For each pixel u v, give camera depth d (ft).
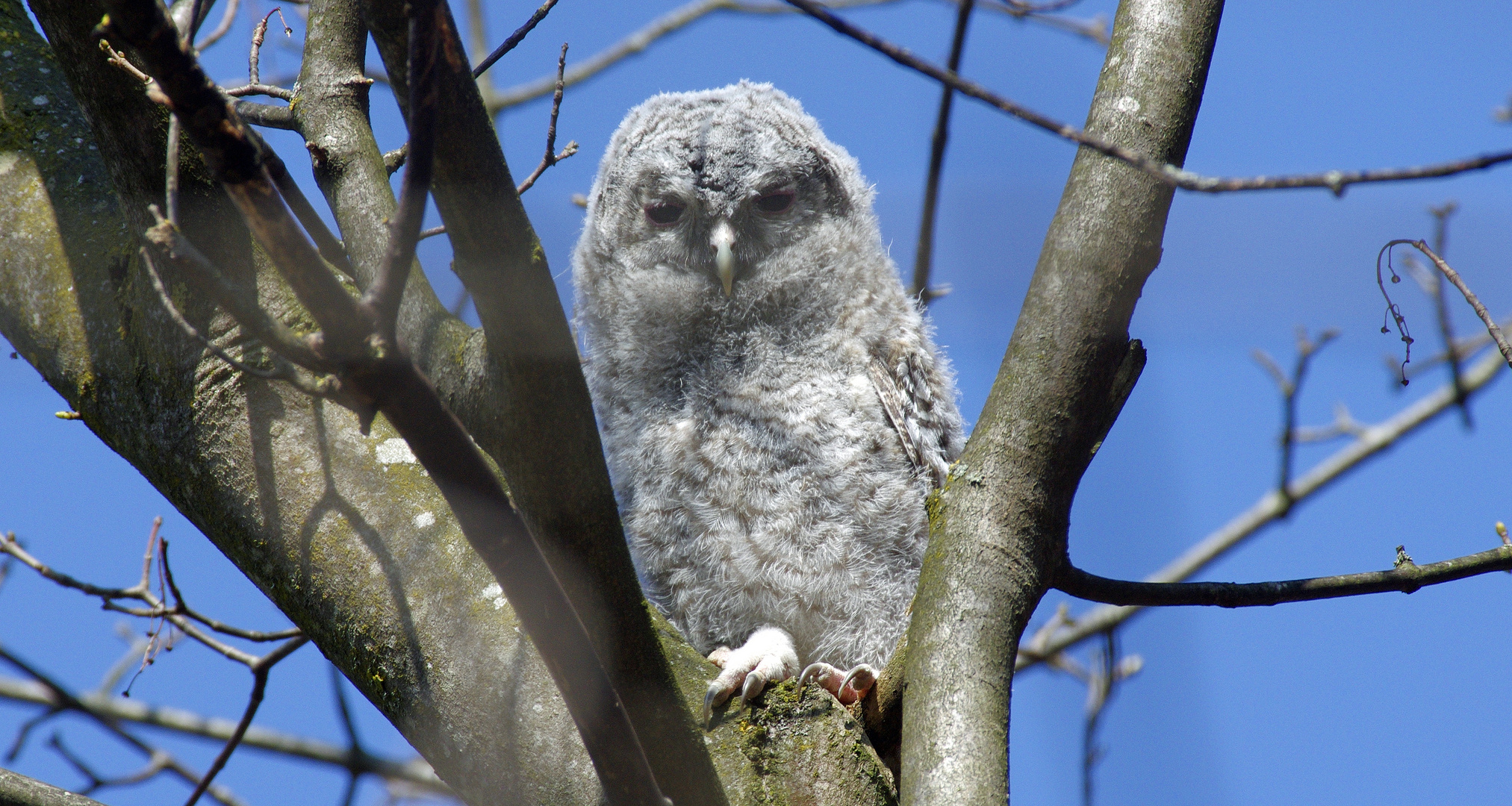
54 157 21.62
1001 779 15.01
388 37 12.59
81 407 19.90
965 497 17.53
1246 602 18.54
